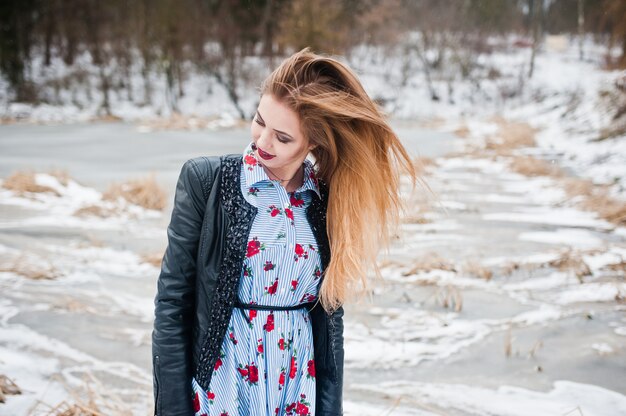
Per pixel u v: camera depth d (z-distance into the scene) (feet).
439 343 12.28
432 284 15.67
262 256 4.97
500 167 39.14
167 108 86.94
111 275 15.87
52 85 90.17
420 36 117.91
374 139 5.41
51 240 18.79
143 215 22.86
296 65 4.99
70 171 33.17
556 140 52.75
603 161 39.55
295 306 5.31
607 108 55.83
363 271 5.61
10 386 9.44
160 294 4.99
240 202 4.96
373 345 12.08
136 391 9.77
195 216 4.94
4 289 14.29
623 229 22.27
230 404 5.07
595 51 137.49
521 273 16.84
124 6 102.22
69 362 10.75
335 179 5.38
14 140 50.44
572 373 11.07
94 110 81.66
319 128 5.08
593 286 15.69
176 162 38.78
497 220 23.38
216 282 4.91
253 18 89.40
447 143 56.18
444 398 10.05
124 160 39.24
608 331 12.93
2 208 22.62
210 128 66.95
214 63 88.02
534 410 9.71
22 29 89.56
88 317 12.83
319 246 5.27
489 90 105.50
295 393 5.35
